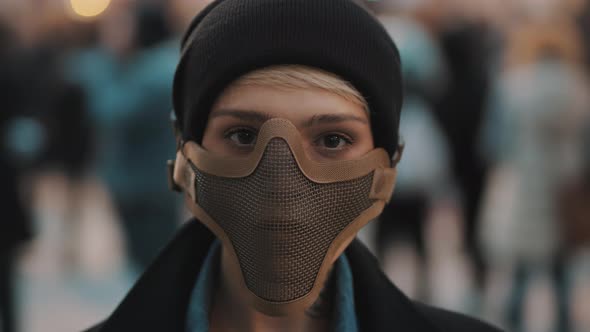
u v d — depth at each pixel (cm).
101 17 918
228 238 167
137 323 181
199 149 167
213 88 162
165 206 543
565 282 608
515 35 627
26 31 850
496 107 611
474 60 682
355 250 190
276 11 161
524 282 618
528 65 595
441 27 682
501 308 663
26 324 627
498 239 618
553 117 582
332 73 162
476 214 694
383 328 184
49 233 938
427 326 189
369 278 187
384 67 170
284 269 162
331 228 166
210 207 167
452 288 741
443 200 991
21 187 566
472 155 686
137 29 541
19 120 574
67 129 789
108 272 790
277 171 157
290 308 164
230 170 161
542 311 663
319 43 160
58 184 1189
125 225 553
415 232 631
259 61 159
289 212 158
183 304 183
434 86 642
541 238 595
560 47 592
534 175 591
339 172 163
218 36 163
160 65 534
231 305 181
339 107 161
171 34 560
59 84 773
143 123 531
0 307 568
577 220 582
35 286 737
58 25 902
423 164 604
